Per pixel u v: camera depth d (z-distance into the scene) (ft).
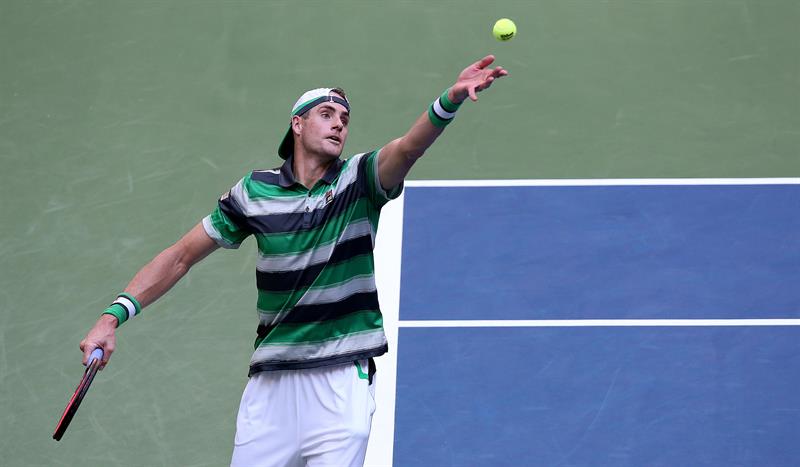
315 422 96.32
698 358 127.65
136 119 155.63
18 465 123.65
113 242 143.02
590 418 122.93
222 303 137.18
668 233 139.44
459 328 131.44
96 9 167.94
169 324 135.54
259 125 153.99
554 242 139.23
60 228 144.77
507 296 134.21
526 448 120.78
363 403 96.27
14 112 157.07
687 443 120.57
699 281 134.72
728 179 144.77
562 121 152.46
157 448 124.57
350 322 96.37
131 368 131.75
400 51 160.66
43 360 132.87
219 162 150.30
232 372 130.82
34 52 163.32
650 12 163.94
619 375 126.41
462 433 122.31
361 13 165.58
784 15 162.20
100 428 126.72
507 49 160.45
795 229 139.03
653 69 157.58
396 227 141.38
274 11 166.61
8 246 143.23
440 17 164.45
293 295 95.50
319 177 98.68
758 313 131.54
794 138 148.87
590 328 130.93
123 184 148.87
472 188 145.28
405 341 130.41
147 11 167.63
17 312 137.18
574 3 165.37
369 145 149.18
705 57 158.51
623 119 152.25
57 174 150.51
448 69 158.30
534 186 145.28
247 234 101.71
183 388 129.70
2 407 128.88
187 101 157.17
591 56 159.43
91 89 159.33
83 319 136.15
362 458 96.37
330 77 158.10
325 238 95.45
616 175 145.89
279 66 160.15
